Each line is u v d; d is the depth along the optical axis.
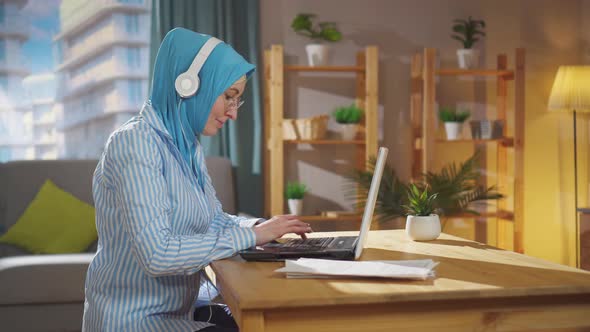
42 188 3.67
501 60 4.41
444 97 4.55
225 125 4.23
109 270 1.56
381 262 1.45
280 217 1.67
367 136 4.13
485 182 4.59
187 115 1.66
